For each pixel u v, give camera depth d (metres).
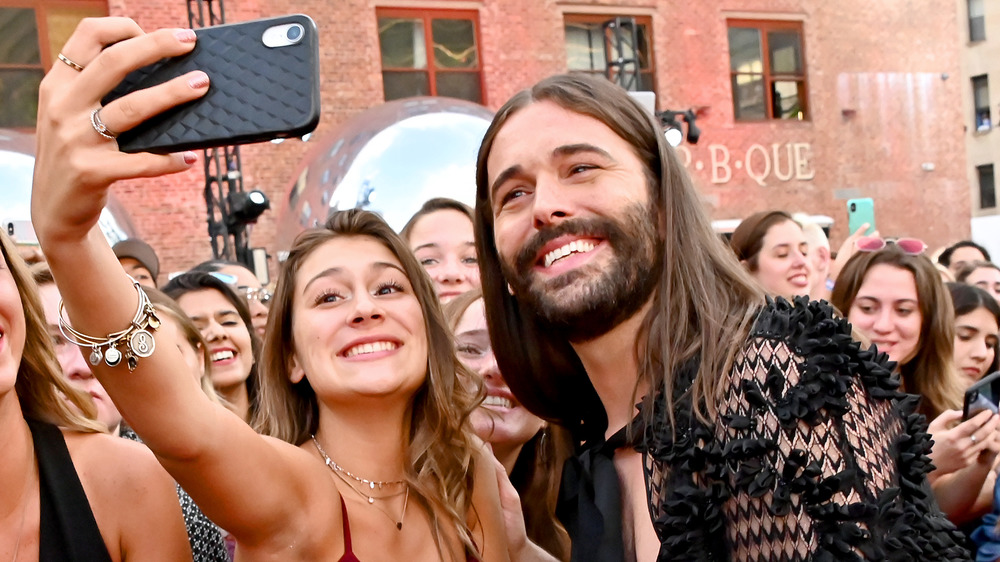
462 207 3.42
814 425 1.22
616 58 12.02
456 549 1.75
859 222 10.88
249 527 1.37
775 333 1.32
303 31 1.02
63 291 1.09
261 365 1.83
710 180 12.27
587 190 1.52
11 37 9.52
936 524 1.23
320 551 1.49
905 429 1.28
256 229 10.02
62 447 1.42
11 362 1.34
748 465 1.26
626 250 1.51
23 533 1.34
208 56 1.03
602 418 1.82
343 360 1.68
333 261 1.73
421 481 1.73
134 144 1.01
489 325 1.86
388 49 10.99
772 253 3.64
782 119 12.84
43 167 1.01
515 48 11.50
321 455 1.72
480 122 5.03
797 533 1.22
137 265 4.27
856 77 13.21
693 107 12.29
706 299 1.46
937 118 13.59
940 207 13.54
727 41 12.54
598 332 1.55
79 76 0.99
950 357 2.94
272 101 1.01
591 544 1.53
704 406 1.37
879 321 2.95
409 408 1.80
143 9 9.70
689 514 1.31
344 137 5.55
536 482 2.22
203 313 3.15
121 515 1.41
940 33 13.69
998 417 2.37
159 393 1.16
